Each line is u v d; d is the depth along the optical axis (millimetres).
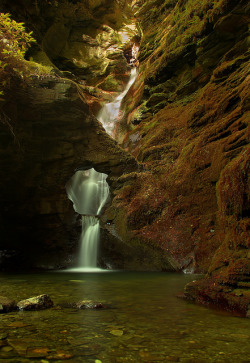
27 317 3074
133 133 15234
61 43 22688
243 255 4047
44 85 9781
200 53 12430
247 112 7910
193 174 8617
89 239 9930
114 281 6289
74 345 2254
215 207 7793
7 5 15156
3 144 9047
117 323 2910
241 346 2279
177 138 11383
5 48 7422
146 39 19641
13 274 7980
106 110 21344
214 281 4148
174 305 3805
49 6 18859
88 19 23719
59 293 4707
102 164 10719
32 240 9945
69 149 10250
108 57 24734
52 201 9961
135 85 19734
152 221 8914
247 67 9250
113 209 9836
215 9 11156
